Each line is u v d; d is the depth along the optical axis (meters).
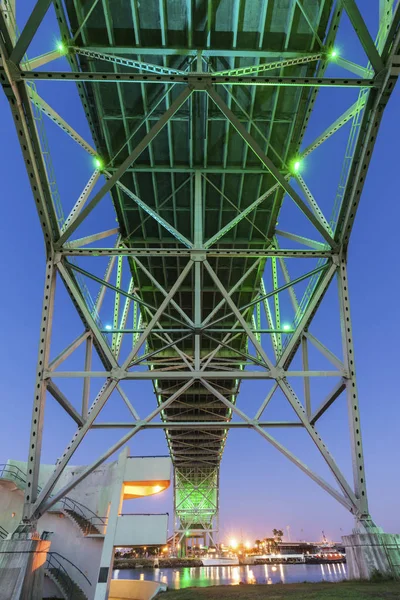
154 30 15.07
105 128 17.61
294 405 15.33
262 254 16.06
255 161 19.11
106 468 23.98
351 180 14.77
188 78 12.25
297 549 169.12
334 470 14.14
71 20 14.72
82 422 15.41
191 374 15.59
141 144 13.79
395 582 11.31
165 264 23.70
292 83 12.30
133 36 15.22
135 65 13.48
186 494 85.56
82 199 17.16
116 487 20.39
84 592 20.38
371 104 13.17
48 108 15.17
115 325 21.05
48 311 14.88
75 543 21.52
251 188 20.39
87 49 14.69
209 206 21.27
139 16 14.69
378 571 11.87
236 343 29.30
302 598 9.21
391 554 12.09
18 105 12.54
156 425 15.51
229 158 19.05
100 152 18.34
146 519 20.11
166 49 15.32
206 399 37.31
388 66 11.98
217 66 16.56
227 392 35.06
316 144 17.91
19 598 10.66
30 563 11.48
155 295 25.94
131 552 127.31
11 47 11.52
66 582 20.38
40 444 13.55
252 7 14.60
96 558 20.97
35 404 13.85
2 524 21.36
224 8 14.68
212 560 83.25
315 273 16.69
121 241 22.47
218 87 16.98
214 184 20.30
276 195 20.44
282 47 15.54
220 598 10.60
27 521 12.61
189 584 28.61
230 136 18.34
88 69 15.89
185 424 15.48
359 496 13.30
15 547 11.61
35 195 14.37
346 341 15.03
